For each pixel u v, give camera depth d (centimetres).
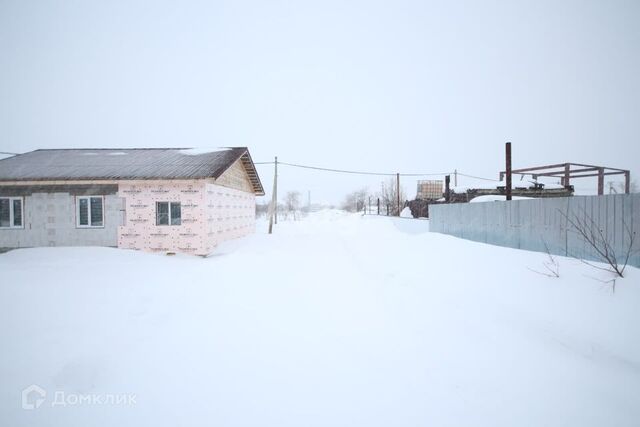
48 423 283
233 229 1544
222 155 1393
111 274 779
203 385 337
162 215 1161
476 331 464
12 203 1151
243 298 627
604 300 451
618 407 297
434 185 2733
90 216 1155
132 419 287
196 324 496
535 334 441
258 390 328
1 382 338
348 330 477
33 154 1436
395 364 379
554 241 676
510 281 590
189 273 822
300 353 406
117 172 1167
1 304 528
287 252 1208
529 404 304
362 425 277
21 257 971
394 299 619
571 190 1633
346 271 876
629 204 520
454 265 752
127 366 372
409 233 1688
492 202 895
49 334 443
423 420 283
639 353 365
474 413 292
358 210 5666
